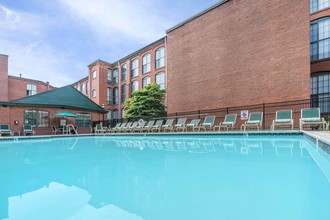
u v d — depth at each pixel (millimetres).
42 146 8305
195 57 14461
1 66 25516
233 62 12406
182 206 1925
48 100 16734
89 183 2785
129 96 24750
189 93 14586
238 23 12344
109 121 19969
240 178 2781
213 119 11820
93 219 1723
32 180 2988
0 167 3986
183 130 13336
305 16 9828
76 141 10633
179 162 4113
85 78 31641
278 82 10523
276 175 2846
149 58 22594
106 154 5602
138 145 7984
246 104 11641
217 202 1991
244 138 8836
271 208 1805
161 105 16984
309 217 1610
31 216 1812
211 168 3473
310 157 4246
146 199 2135
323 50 12828
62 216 1792
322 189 2234
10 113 14781
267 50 11023
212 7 13633
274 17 10867
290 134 8430
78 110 18328
